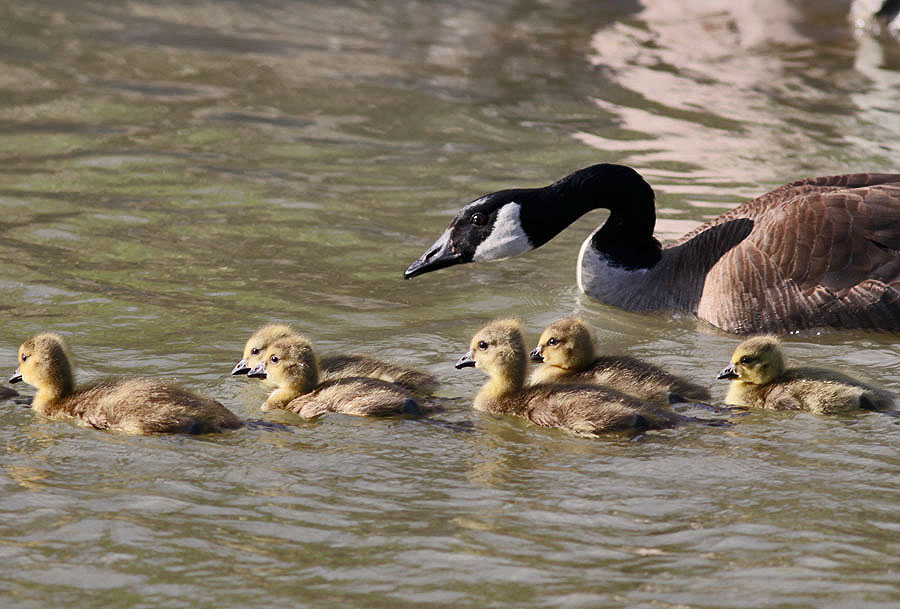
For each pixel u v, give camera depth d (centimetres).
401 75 2634
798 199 1488
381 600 806
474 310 1511
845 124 2275
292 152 2128
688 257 1530
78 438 1085
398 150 2153
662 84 2578
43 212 1797
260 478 1002
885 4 3038
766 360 1202
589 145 2178
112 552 869
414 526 916
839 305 1406
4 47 2748
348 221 1814
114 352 1323
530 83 2584
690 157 2100
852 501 962
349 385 1167
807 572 845
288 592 817
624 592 816
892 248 1417
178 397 1112
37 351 1158
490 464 1039
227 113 2334
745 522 923
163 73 2598
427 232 1781
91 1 3244
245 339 1377
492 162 2089
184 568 848
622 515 937
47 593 813
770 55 2820
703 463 1038
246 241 1720
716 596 811
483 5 3350
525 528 913
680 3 3356
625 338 1434
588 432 1112
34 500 948
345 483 996
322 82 2561
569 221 1570
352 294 1547
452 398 1230
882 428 1119
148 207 1839
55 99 2384
